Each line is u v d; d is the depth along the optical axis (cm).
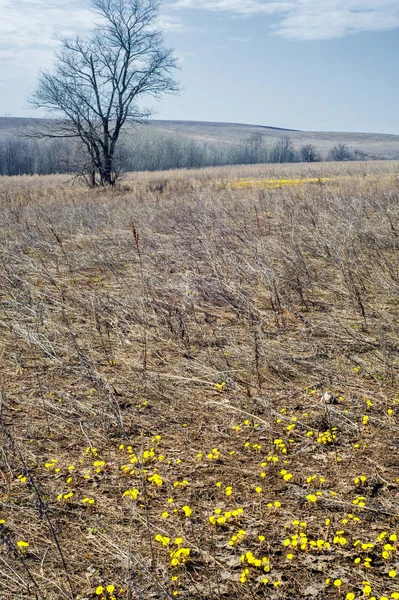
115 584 303
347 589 293
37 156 7869
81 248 1053
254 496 369
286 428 443
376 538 327
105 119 2980
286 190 1638
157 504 365
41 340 607
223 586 301
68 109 2941
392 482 374
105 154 3019
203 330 639
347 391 494
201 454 415
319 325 630
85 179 3030
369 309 666
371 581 296
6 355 592
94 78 2912
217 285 745
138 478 392
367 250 854
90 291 771
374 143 17712
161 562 318
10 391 517
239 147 11288
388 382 501
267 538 332
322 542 317
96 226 1233
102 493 378
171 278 815
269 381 523
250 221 1127
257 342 570
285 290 736
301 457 409
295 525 339
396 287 684
